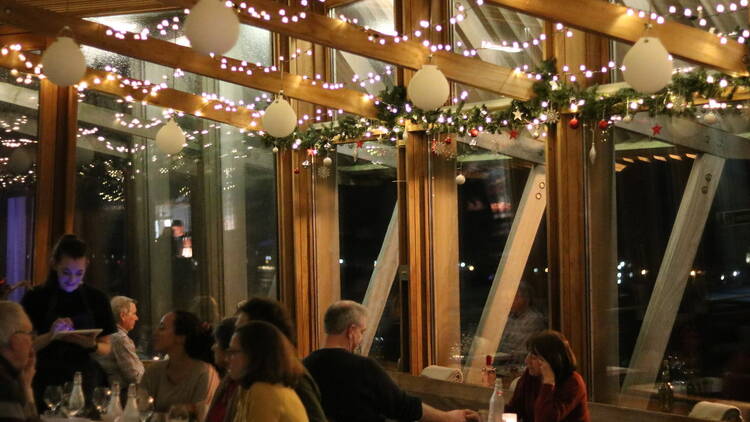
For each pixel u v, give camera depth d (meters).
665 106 6.79
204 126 10.02
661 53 4.53
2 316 3.84
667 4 7.03
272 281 10.08
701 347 7.12
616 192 7.53
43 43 8.95
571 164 7.55
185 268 10.05
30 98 9.19
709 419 5.32
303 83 8.37
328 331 4.80
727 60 6.10
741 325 6.90
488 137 8.51
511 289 8.35
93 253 9.63
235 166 10.11
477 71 7.32
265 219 10.09
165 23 8.74
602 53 7.46
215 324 9.42
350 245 9.67
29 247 9.31
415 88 5.43
